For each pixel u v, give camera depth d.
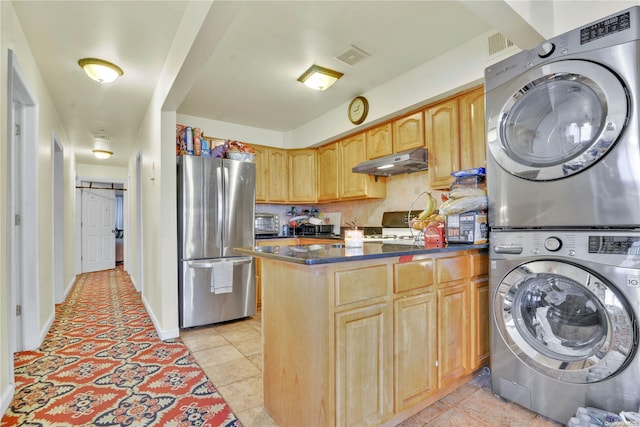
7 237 1.74
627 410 1.34
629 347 1.33
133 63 2.64
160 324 2.84
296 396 1.45
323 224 4.32
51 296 3.15
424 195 3.35
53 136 3.36
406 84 2.95
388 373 1.47
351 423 1.34
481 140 2.48
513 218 1.72
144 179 3.92
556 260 1.54
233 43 2.46
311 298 1.36
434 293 1.68
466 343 1.84
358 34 2.37
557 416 1.55
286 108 3.80
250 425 1.58
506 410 1.67
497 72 1.81
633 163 1.33
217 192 3.17
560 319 1.59
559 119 1.56
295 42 2.46
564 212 1.52
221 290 3.13
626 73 1.34
